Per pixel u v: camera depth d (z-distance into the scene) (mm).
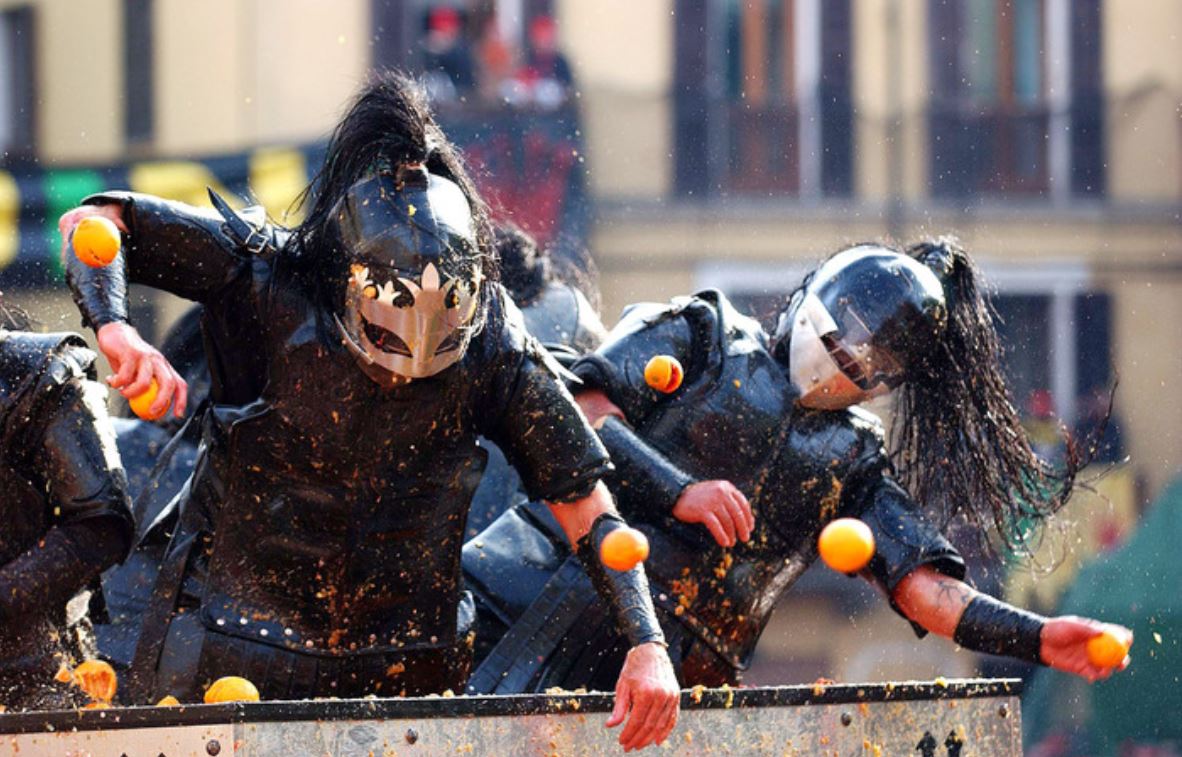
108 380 12039
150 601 13305
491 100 46781
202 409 13242
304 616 12945
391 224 12219
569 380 13469
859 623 35500
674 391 15148
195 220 12539
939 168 50906
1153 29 52312
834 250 16000
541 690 14750
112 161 49156
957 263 15961
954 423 16000
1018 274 49375
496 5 49844
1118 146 51031
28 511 12836
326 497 12711
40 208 47188
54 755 11016
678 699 12047
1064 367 47031
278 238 12773
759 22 51750
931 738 13219
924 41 51906
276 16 50375
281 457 12656
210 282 12586
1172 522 34375
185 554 13281
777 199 50156
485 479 17375
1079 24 52188
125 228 12430
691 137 49906
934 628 15039
